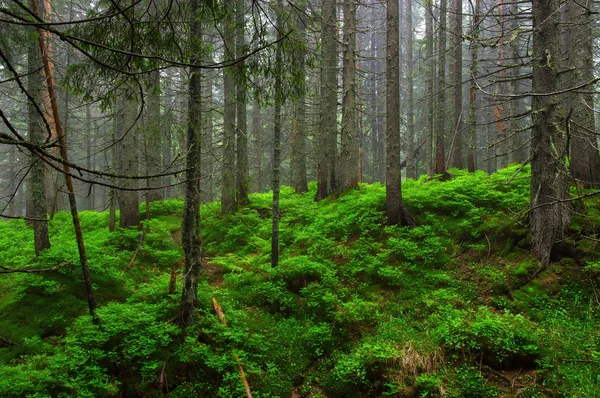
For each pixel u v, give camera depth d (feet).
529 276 24.08
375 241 32.09
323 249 32.12
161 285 26.53
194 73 20.75
